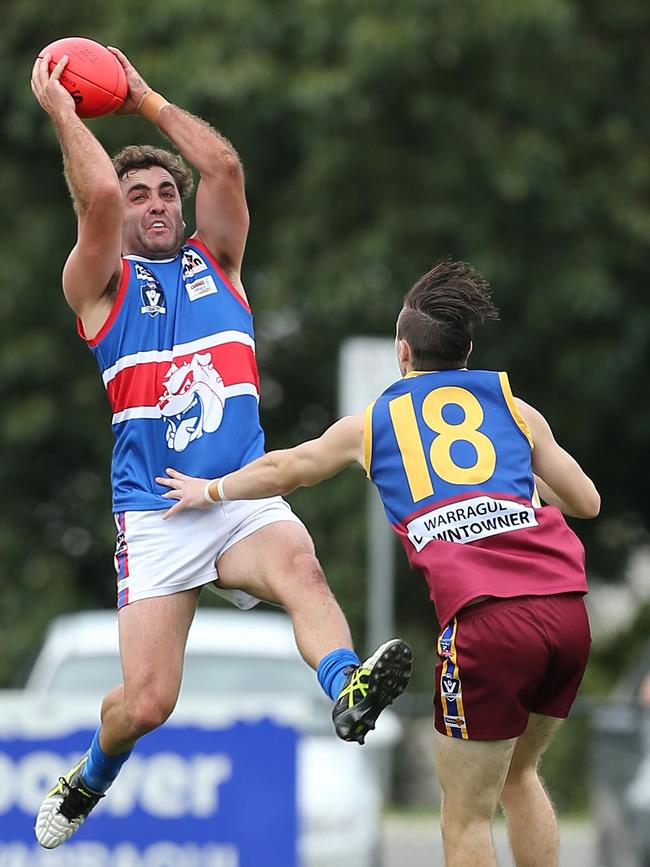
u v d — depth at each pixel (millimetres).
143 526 21141
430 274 21172
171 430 21266
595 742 41000
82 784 22016
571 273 59156
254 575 21156
